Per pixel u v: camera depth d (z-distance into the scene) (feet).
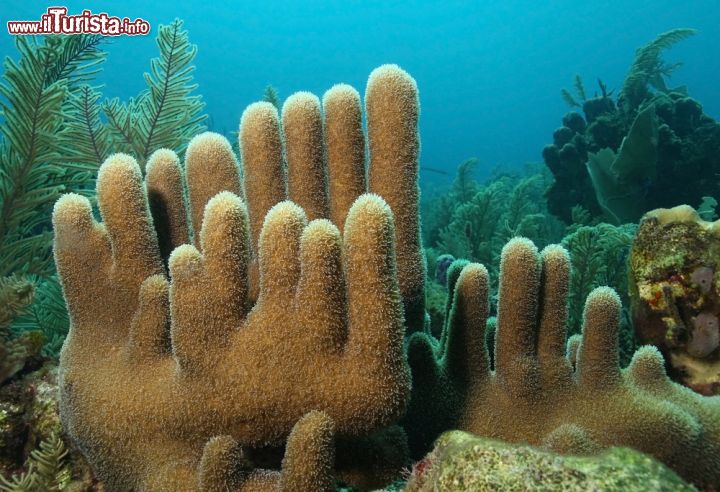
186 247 5.61
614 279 15.89
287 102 7.43
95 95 13.66
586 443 6.23
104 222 6.34
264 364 5.45
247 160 7.39
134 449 5.89
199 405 5.59
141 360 6.04
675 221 9.66
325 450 5.06
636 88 28.99
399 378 5.45
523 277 6.74
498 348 7.25
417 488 4.90
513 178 52.42
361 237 5.14
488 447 4.15
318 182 7.50
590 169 24.80
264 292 5.60
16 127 12.05
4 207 12.83
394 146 7.15
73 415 6.12
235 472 5.29
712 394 9.08
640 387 7.06
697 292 9.26
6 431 7.74
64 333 13.69
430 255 24.94
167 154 7.41
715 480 6.48
